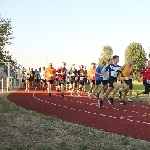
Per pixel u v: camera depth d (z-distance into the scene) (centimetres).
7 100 1531
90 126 857
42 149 594
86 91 2702
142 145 643
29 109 1211
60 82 1911
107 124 895
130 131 797
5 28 4106
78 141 662
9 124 806
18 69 3122
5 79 2761
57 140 665
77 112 1154
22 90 2641
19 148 595
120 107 1348
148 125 884
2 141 637
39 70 2977
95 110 1225
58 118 992
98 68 1794
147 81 1500
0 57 4162
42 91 2520
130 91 1639
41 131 745
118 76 1498
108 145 638
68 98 1808
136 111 1206
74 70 2205
